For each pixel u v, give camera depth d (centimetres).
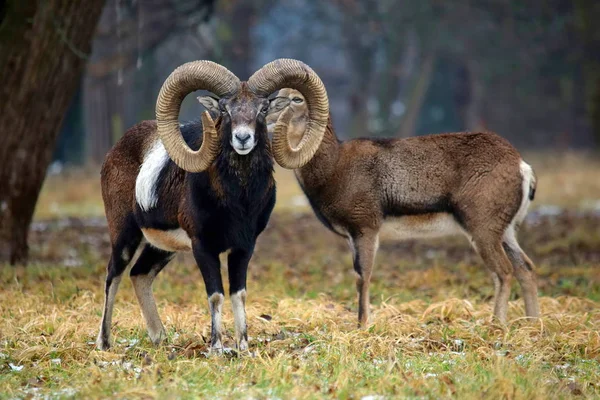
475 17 13262
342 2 12700
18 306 3105
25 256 4172
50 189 8444
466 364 2367
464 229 3033
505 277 2978
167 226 2589
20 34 3988
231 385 2178
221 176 2433
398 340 2611
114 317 2986
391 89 14800
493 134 3058
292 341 2645
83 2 4091
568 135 16650
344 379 2178
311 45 17212
